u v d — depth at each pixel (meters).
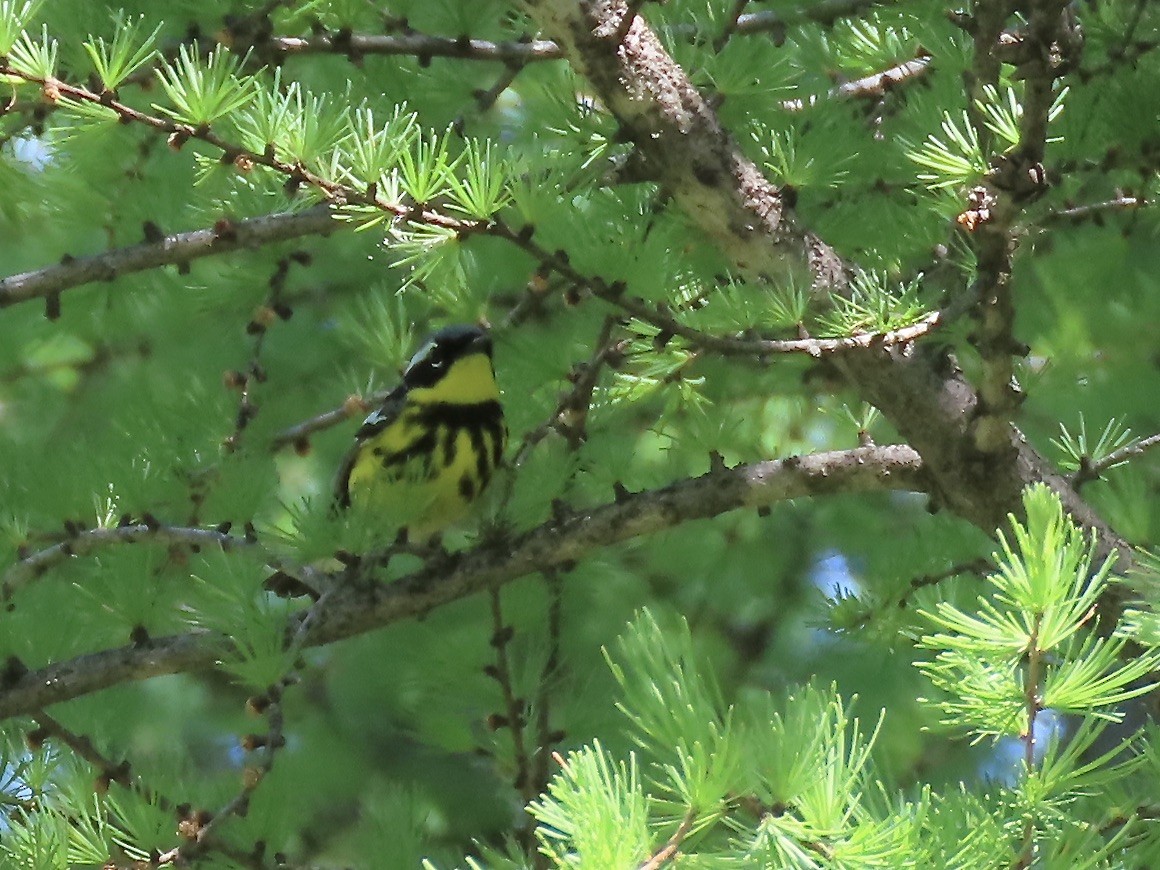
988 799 4.79
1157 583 5.24
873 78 5.45
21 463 5.41
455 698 5.38
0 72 5.29
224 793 5.34
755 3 5.49
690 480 5.41
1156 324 5.48
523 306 5.43
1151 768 4.90
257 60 5.41
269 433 5.51
